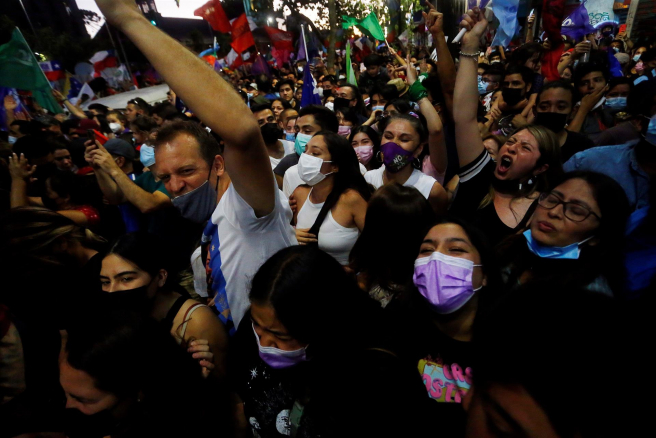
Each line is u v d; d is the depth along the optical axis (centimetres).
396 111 398
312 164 233
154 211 250
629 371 52
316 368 112
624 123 290
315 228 240
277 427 121
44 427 130
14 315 164
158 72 105
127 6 104
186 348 147
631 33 1306
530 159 207
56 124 554
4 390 145
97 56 1467
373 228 175
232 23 923
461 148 233
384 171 299
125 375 108
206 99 103
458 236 142
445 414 123
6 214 173
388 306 158
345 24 1323
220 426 147
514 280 163
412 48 1520
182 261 231
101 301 155
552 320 57
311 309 107
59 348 162
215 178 182
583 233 148
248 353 133
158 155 173
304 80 600
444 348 134
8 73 526
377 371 111
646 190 205
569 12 563
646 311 60
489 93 592
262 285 110
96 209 301
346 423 107
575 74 425
